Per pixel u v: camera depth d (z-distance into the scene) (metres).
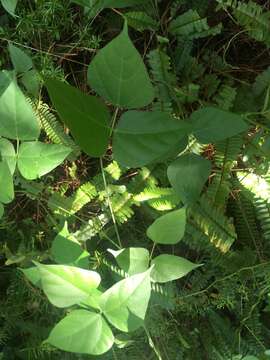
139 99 0.46
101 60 0.43
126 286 0.47
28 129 0.52
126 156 0.48
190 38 0.90
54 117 0.91
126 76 0.44
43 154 0.55
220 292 0.94
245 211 0.95
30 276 0.52
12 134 0.52
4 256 1.02
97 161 1.01
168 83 0.89
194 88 0.88
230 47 0.98
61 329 0.46
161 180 0.91
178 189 0.61
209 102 0.94
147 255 0.58
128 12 0.89
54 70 0.87
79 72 0.97
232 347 0.98
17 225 1.01
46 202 0.99
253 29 0.87
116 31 0.96
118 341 0.74
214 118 0.56
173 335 0.99
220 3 0.86
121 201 0.91
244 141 0.89
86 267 0.56
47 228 0.99
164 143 0.47
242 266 0.94
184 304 0.96
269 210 0.89
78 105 0.45
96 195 0.93
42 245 0.99
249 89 0.93
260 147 0.87
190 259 1.01
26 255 0.94
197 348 1.01
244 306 0.98
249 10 0.85
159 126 0.47
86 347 0.46
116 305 0.47
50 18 0.85
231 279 0.95
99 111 0.46
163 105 0.89
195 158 0.61
